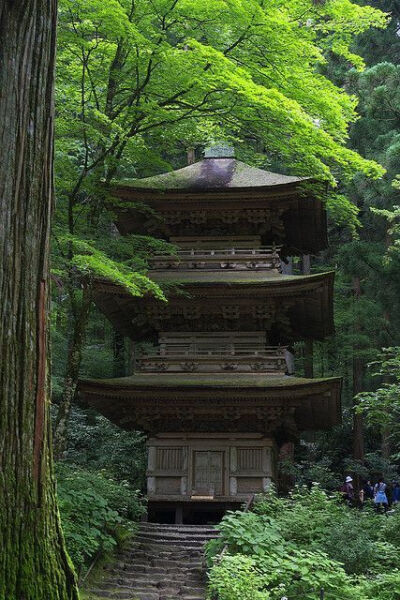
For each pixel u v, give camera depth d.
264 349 22.47
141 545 16.70
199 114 17.89
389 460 30.00
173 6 16.11
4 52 6.01
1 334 5.83
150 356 22.23
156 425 21.41
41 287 6.14
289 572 12.66
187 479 20.91
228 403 20.62
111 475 19.42
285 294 21.66
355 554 13.94
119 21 15.16
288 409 20.64
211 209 23.20
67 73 18.30
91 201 19.95
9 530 5.72
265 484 20.70
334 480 27.92
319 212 23.17
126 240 19.50
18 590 5.65
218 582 11.23
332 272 20.70
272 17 15.09
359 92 27.16
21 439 5.88
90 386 20.47
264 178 23.56
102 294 21.81
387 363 18.61
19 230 5.98
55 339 29.42
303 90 15.79
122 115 19.30
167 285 21.33
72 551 13.13
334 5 16.55
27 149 6.07
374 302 32.31
